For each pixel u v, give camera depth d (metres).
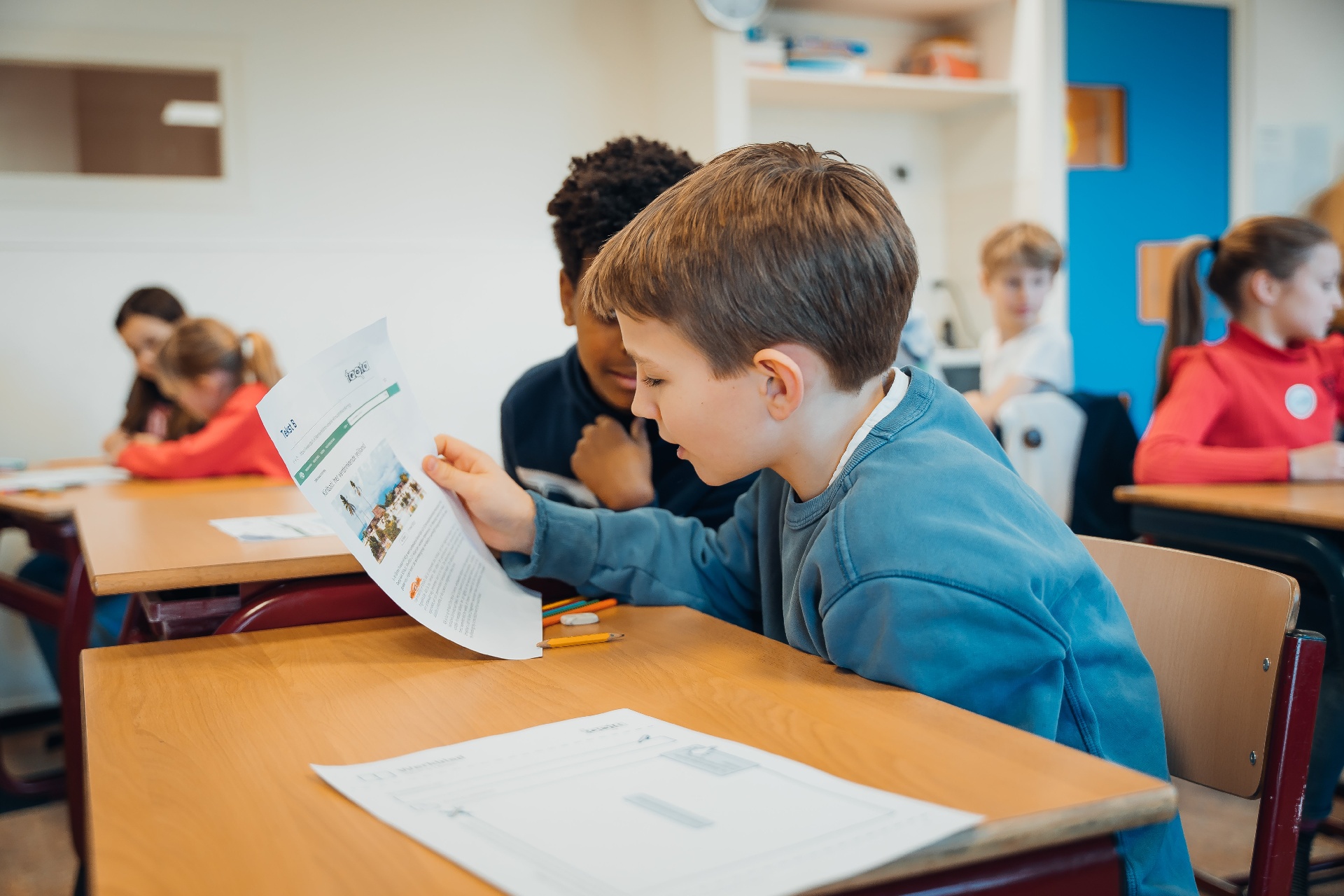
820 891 0.44
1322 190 4.35
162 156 3.15
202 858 0.46
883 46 3.94
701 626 0.89
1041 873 0.49
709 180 0.77
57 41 3.01
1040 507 0.79
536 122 3.54
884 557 0.69
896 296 0.77
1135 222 4.05
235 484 2.29
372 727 0.64
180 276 3.13
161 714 0.68
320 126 3.29
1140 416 4.11
